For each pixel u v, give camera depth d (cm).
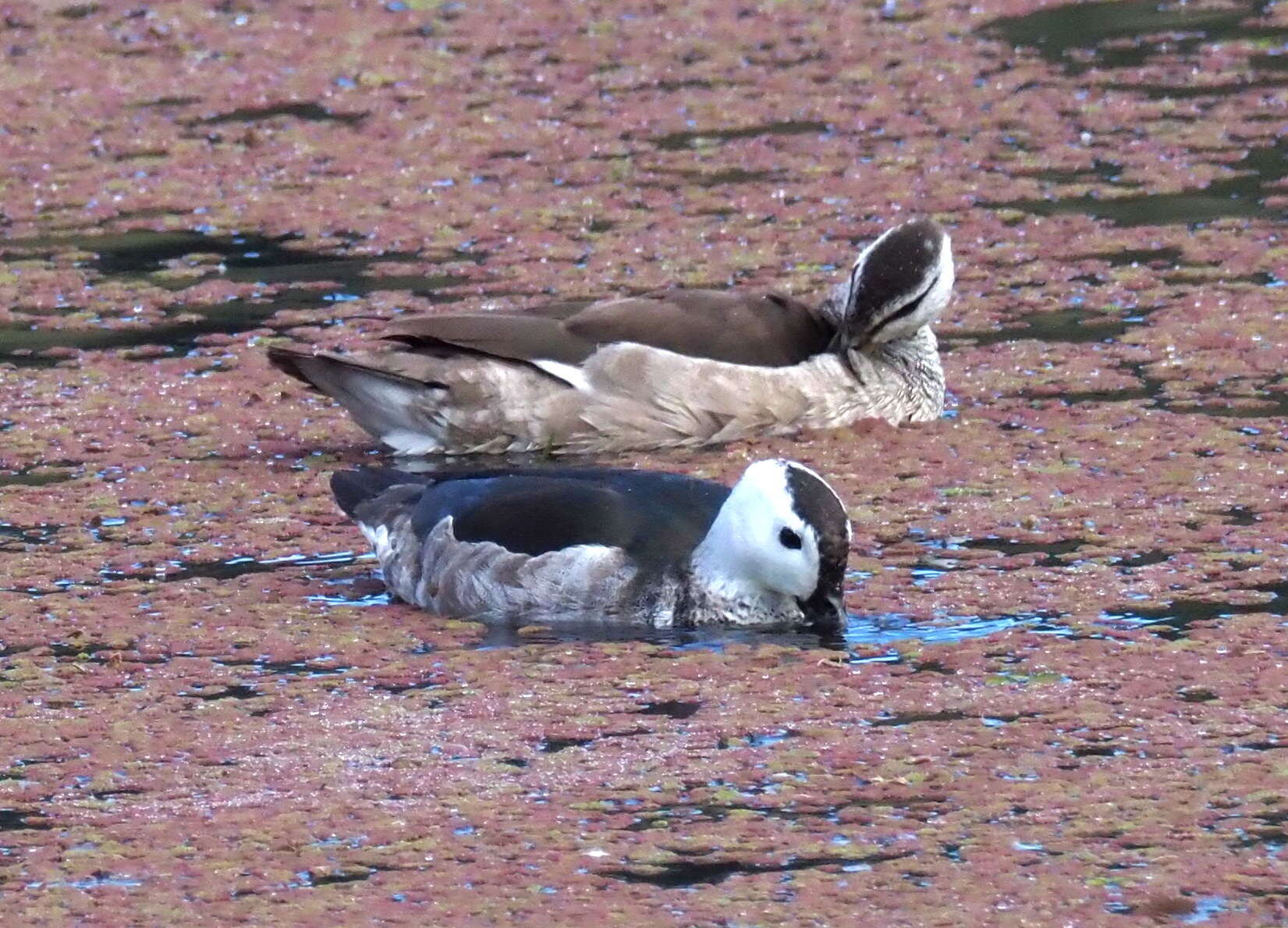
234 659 1228
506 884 966
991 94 2411
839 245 1989
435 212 2123
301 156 2295
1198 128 2281
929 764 1073
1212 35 2597
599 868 979
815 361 1631
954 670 1184
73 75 2572
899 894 948
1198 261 1919
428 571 1302
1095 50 2562
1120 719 1118
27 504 1478
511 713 1145
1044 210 2069
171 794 1066
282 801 1052
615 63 2569
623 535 1276
